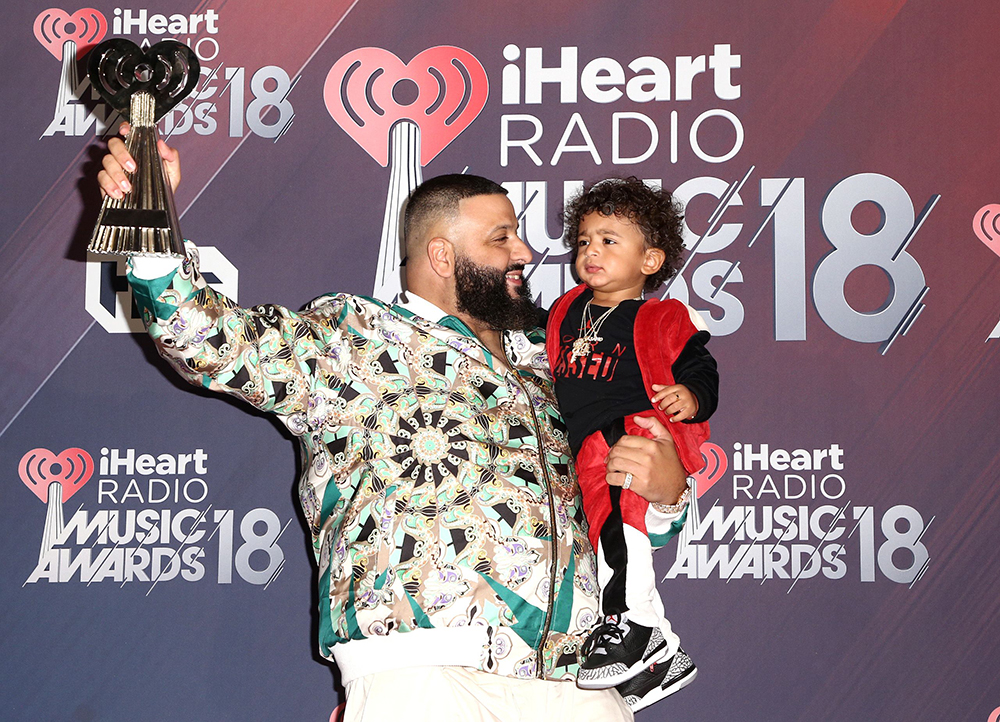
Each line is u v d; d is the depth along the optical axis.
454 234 2.09
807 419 2.54
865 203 2.58
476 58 2.68
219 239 2.66
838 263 2.57
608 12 2.67
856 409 2.53
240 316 1.80
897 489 2.50
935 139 2.58
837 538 2.50
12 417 2.63
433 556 1.78
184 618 2.57
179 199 2.67
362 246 2.65
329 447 1.92
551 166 2.65
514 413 1.96
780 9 2.64
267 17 2.71
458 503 1.82
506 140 2.66
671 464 2.02
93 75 1.72
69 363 2.65
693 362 2.08
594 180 2.64
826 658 2.47
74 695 2.55
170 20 2.72
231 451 2.62
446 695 1.76
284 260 2.65
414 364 1.94
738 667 2.48
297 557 2.59
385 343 1.95
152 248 1.61
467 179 2.17
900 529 2.49
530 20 2.68
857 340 2.55
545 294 2.62
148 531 2.60
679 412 1.98
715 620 2.50
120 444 2.62
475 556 1.79
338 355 1.93
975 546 2.47
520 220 2.64
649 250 2.21
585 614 1.88
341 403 1.92
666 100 2.64
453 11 2.70
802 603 2.49
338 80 2.69
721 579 2.51
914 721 2.44
